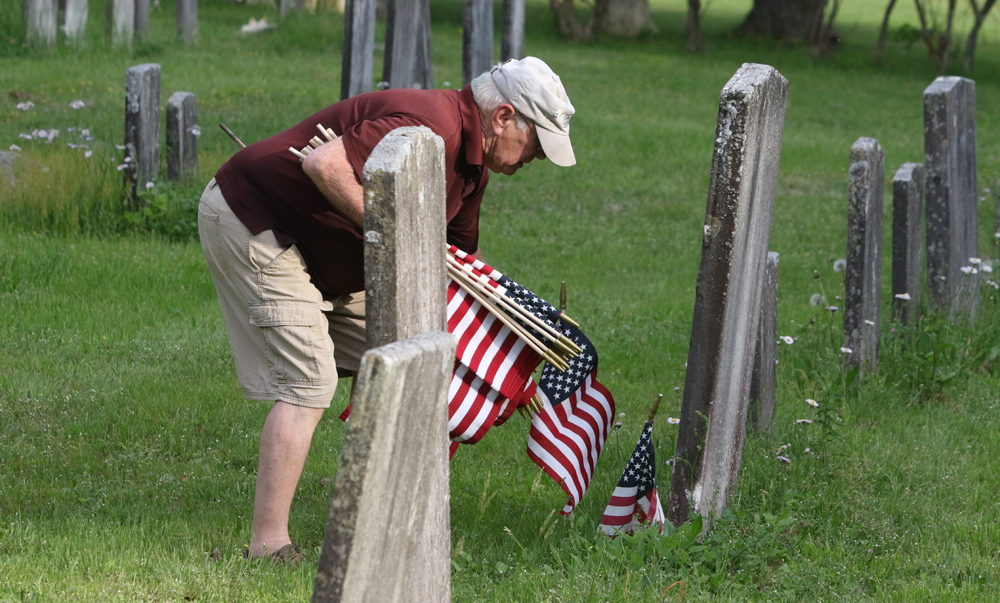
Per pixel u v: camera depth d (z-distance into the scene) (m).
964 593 6.11
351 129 5.74
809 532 6.95
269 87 30.47
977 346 11.30
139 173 15.80
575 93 36.44
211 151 21.19
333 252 6.20
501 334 6.51
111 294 12.48
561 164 6.30
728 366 6.61
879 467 8.11
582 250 17.64
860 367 10.23
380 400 3.50
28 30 32.22
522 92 6.16
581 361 6.77
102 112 24.61
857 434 9.05
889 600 6.07
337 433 8.79
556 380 6.83
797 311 13.82
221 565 5.91
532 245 17.59
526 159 6.51
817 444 8.42
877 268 10.51
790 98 39.62
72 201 15.45
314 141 5.95
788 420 8.96
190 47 37.19
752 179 6.35
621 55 49.62
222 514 6.90
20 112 23.72
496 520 7.13
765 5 61.75
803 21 61.06
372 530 3.69
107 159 16.64
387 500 3.78
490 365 6.45
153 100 15.78
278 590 5.63
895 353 10.80
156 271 13.57
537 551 6.49
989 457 8.73
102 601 5.34
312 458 8.21
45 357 10.16
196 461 8.02
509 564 6.39
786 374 10.59
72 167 16.39
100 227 15.52
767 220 7.13
